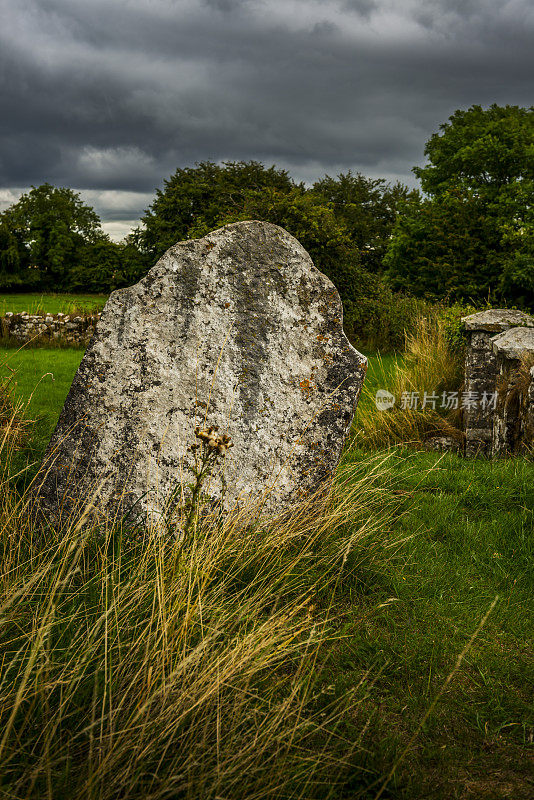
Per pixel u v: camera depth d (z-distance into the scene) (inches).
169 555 118.0
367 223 1854.1
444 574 135.6
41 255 1987.0
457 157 1055.6
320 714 85.1
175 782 69.6
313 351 154.2
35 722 77.5
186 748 74.0
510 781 77.0
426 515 169.9
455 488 190.7
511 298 781.9
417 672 99.7
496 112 1183.6
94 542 128.1
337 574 125.7
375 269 1513.3
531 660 103.9
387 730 85.2
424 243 955.3
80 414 149.7
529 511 167.2
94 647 85.7
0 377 364.2
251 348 153.3
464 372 280.4
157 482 143.1
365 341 630.5
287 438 149.6
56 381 383.6
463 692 95.0
